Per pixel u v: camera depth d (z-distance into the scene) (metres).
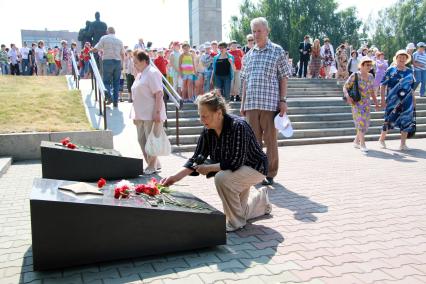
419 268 3.43
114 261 3.46
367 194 5.71
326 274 3.29
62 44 19.98
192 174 4.17
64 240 3.23
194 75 12.24
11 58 19.97
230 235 4.13
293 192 5.82
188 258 3.55
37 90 12.71
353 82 9.24
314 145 10.41
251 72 6.11
